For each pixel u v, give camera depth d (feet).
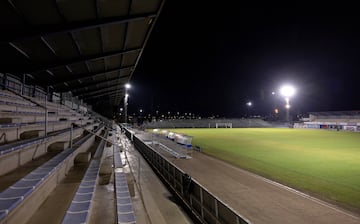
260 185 26.12
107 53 33.78
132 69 56.39
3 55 27.55
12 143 14.88
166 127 202.69
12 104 25.18
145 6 22.59
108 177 20.13
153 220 17.57
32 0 17.58
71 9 19.80
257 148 59.00
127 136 87.56
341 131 131.23
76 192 13.33
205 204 16.21
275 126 203.21
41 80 43.50
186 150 48.42
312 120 196.44
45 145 19.31
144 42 34.14
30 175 12.02
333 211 18.95
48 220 9.82
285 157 45.39
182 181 21.09
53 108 42.78
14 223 8.40
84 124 52.70
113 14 22.39
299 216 18.04
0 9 17.90
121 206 14.20
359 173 32.30
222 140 80.79
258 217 17.88
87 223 10.13
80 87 59.52
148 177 30.89
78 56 32.48
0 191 9.72
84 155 21.77
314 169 34.76
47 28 21.40
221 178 29.22
